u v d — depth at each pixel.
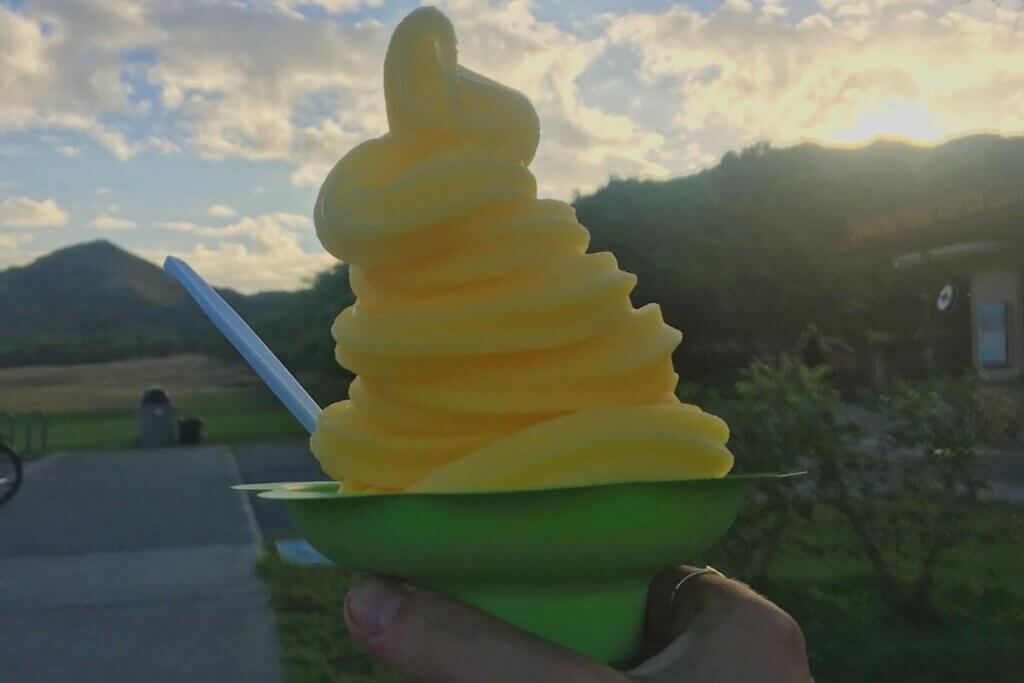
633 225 15.10
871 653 4.89
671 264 14.77
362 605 1.19
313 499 1.16
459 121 1.27
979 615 5.33
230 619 6.18
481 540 1.10
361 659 5.34
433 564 1.13
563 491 1.08
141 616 6.32
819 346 15.39
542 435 1.14
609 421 1.16
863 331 15.65
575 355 1.21
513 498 1.08
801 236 15.71
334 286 14.55
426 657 1.15
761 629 1.29
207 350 27.55
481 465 1.14
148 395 21.00
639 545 1.14
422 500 1.10
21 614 6.42
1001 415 5.93
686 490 1.15
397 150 1.29
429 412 1.20
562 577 1.16
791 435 5.65
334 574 7.31
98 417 25.47
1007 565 6.01
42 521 10.33
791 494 5.74
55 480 14.23
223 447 19.44
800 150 16.38
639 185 15.41
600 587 1.20
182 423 20.84
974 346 14.80
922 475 5.77
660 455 1.17
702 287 14.64
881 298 15.71
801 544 6.48
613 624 1.23
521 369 1.19
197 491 12.68
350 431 1.24
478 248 1.22
